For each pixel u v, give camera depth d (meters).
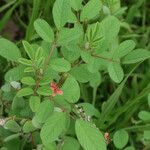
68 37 0.27
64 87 0.27
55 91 0.27
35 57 0.27
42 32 0.28
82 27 0.31
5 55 0.28
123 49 0.30
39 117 0.27
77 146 0.30
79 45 0.30
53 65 0.27
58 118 0.27
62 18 0.28
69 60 0.30
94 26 0.29
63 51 0.30
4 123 0.30
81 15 0.31
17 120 0.32
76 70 0.30
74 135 0.32
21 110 0.32
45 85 0.28
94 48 0.29
